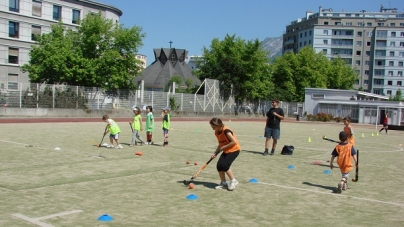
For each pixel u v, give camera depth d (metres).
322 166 12.52
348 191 8.90
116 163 11.29
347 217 6.76
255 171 11.02
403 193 8.92
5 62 47.03
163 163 11.64
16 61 48.25
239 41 57.31
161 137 20.11
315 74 71.25
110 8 57.53
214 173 10.30
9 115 29.77
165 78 85.56
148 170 10.35
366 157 15.84
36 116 31.45
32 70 36.25
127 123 30.62
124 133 21.45
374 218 6.75
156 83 84.94
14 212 6.24
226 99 54.34
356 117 60.69
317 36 115.00
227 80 53.31
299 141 21.98
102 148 14.50
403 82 110.31
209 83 50.44
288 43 128.25
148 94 41.16
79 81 36.53
